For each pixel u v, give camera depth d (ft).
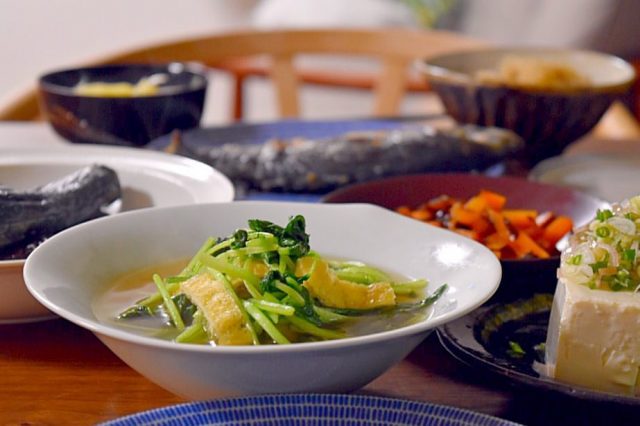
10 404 2.74
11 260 2.85
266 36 5.23
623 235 2.81
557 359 2.77
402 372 2.85
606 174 3.82
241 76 5.82
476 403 2.77
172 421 2.38
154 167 3.37
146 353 2.43
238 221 2.96
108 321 2.73
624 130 4.52
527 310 2.98
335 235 2.96
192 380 2.50
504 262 2.98
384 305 2.76
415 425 2.40
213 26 8.74
